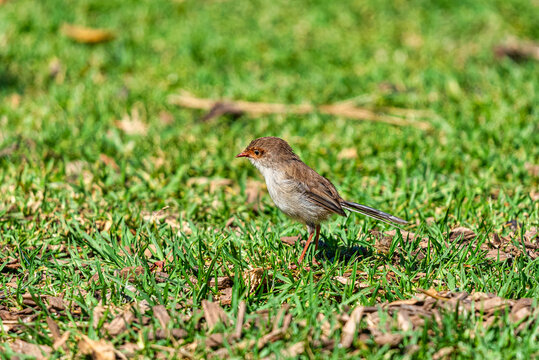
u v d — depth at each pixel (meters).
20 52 19.09
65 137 14.48
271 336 7.48
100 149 14.02
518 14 22.03
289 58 19.39
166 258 9.38
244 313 7.90
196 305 8.23
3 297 8.67
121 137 14.73
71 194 12.02
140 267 9.23
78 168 13.20
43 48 19.25
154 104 16.45
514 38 20.45
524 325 7.56
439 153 13.78
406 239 10.06
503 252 9.77
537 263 9.23
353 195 12.10
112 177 12.62
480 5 22.30
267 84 17.66
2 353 7.41
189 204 11.77
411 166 13.11
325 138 14.85
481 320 7.69
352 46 20.36
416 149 13.70
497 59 19.41
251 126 15.53
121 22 21.28
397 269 9.23
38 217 11.04
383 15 22.20
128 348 7.50
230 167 13.41
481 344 7.26
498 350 7.22
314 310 7.93
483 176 12.73
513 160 13.05
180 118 15.92
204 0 23.12
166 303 8.38
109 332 7.72
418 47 20.41
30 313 8.32
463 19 21.70
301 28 21.42
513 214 11.02
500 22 21.47
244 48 19.88
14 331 7.96
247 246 9.99
